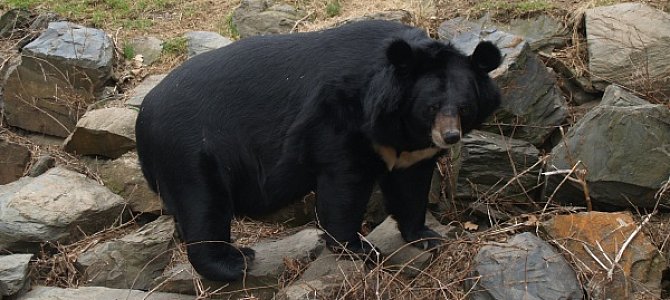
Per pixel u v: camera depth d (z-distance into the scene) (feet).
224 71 22.02
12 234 25.48
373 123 19.88
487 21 31.17
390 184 22.67
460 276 21.50
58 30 32.91
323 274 22.00
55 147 31.32
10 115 32.09
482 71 19.93
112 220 27.09
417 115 19.56
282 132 21.36
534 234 23.56
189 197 22.08
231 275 22.65
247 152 21.94
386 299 21.08
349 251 21.45
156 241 25.26
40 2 37.40
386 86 19.62
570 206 25.09
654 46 28.30
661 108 24.12
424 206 23.09
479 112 20.18
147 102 22.84
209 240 22.22
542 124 27.25
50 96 31.65
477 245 22.49
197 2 37.19
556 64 29.66
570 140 25.00
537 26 30.83
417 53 19.42
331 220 21.63
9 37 35.35
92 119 29.27
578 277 21.20
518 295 20.29
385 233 24.39
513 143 26.21
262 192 22.30
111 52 32.86
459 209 25.96
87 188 27.30
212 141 21.81
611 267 21.09
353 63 20.51
